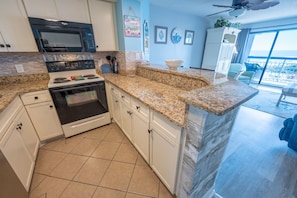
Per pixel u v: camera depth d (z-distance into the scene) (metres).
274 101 3.66
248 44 5.55
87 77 2.17
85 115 2.11
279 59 5.36
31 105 1.68
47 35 1.68
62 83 1.81
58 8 1.71
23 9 1.54
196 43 4.35
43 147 1.88
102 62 2.59
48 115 1.84
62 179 1.45
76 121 2.06
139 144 1.62
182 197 1.06
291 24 4.29
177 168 1.08
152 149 1.37
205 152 0.88
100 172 1.53
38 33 1.61
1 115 1.12
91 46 2.01
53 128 1.93
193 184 0.95
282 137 1.98
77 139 2.05
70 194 1.31
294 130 1.81
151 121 1.25
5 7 1.46
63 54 2.13
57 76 2.14
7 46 1.55
